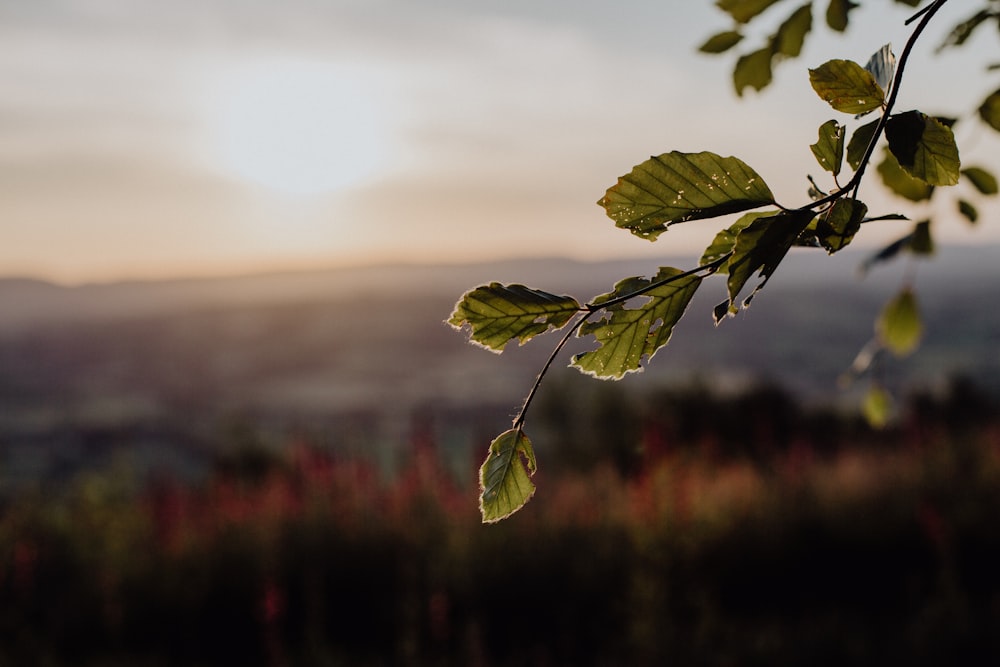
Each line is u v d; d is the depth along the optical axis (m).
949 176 0.58
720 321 0.56
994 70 0.98
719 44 1.08
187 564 6.80
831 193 0.59
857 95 0.61
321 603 6.06
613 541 6.80
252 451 12.38
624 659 5.25
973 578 6.23
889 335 1.53
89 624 6.20
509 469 0.62
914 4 0.84
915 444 9.90
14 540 7.40
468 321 0.56
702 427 12.98
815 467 9.27
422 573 6.33
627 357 0.58
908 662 4.91
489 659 5.50
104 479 10.15
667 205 0.56
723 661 5.01
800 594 6.39
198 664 6.00
